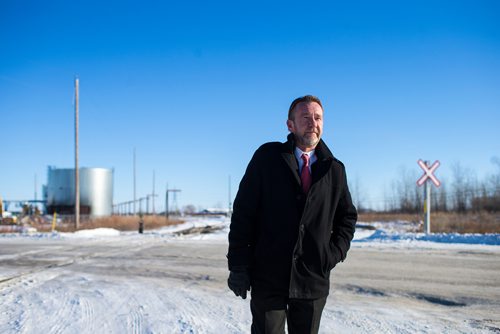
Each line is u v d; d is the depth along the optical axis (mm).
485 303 6457
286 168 2789
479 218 30656
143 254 12305
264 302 2740
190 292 6930
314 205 2766
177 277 8445
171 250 13406
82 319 5227
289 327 2887
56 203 43312
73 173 43500
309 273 2723
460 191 54844
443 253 12133
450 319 5473
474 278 8383
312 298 2734
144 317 5312
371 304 6309
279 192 2768
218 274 8828
